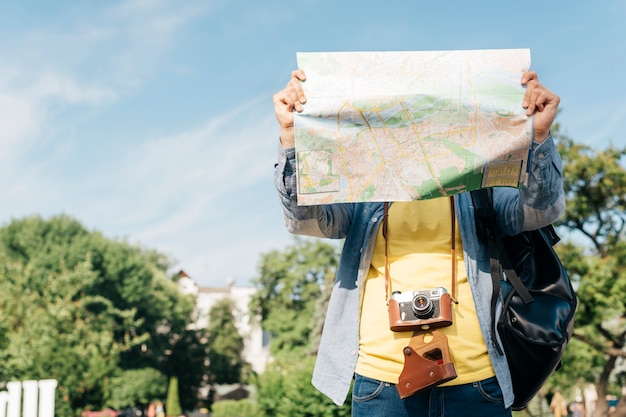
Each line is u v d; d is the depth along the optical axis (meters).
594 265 23.64
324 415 16.06
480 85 2.36
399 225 2.52
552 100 2.32
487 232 2.47
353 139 2.38
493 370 2.38
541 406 22.14
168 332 65.69
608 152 24.28
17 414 13.21
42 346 43.94
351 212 2.67
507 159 2.32
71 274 50.16
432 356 2.32
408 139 2.37
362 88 2.39
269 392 18.08
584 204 23.92
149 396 54.97
